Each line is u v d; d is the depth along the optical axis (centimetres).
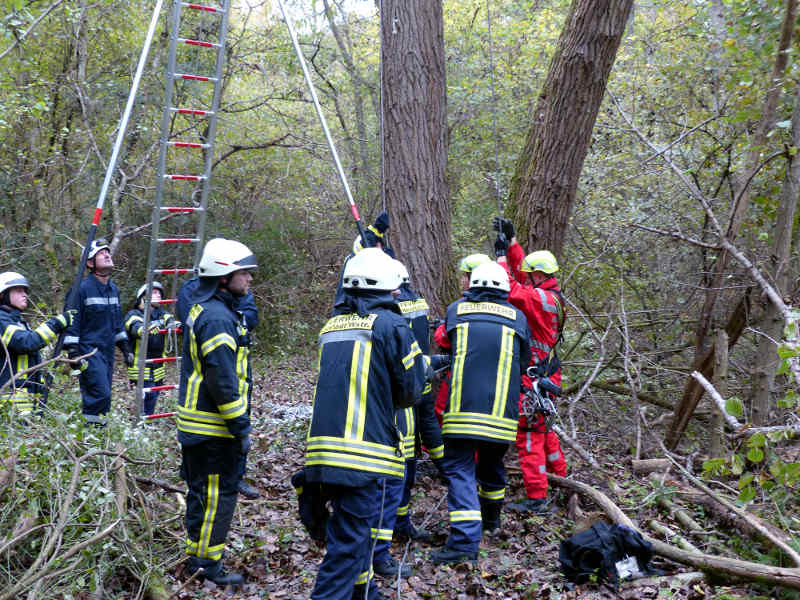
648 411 677
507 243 514
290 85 1307
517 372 419
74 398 589
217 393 339
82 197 1201
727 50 588
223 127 1235
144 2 1109
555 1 1209
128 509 383
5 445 353
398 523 431
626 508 457
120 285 1206
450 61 1264
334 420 308
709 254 649
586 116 543
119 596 329
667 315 723
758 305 527
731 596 329
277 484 512
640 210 708
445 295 581
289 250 1320
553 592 346
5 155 1098
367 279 323
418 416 422
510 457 567
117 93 1104
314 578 368
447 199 591
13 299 499
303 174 1290
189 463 355
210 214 1280
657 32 927
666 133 813
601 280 718
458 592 356
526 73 1097
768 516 412
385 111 577
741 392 604
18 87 874
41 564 301
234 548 393
